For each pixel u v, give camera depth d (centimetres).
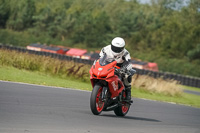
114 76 2631
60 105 2878
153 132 2286
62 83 5131
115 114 3041
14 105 2498
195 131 2623
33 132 1761
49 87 4200
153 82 7419
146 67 15675
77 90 4491
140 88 6950
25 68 6350
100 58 2703
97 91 2567
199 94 10000
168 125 2766
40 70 6525
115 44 2683
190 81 12875
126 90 2947
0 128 1752
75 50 17788
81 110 2806
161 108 4166
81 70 6812
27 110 2375
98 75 2553
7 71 5197
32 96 3120
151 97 5909
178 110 4269
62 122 2130
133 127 2373
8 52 6544
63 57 11131
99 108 2647
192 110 4616
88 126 2128
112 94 2644
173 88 7469
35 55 7000
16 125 1867
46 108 2586
